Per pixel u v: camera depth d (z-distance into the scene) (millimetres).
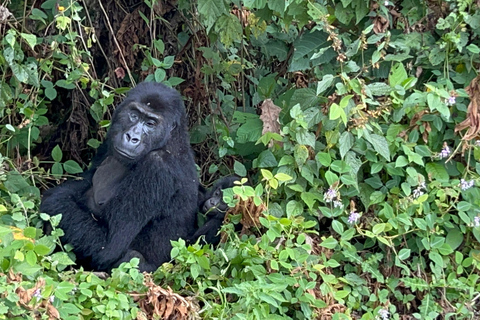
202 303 4285
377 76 4812
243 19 6457
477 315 4426
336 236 4676
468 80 4738
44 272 3988
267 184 4457
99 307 3732
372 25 4488
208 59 6434
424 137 4609
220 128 6164
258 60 7215
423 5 4797
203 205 5441
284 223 4219
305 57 4836
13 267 3613
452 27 4609
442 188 4590
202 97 6496
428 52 4723
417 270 4527
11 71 5480
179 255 4203
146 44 6617
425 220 4453
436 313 4344
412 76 4602
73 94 6457
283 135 4703
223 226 4500
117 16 6484
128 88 5887
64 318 3631
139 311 3875
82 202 4992
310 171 4598
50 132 6805
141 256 4914
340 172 4453
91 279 3920
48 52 5781
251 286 3885
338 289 4438
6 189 4973
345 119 4250
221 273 4188
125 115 4840
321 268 4184
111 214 4750
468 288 4383
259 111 6785
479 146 4547
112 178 4969
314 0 4766
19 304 3512
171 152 5020
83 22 6383
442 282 4379
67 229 4727
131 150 4684
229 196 4535
